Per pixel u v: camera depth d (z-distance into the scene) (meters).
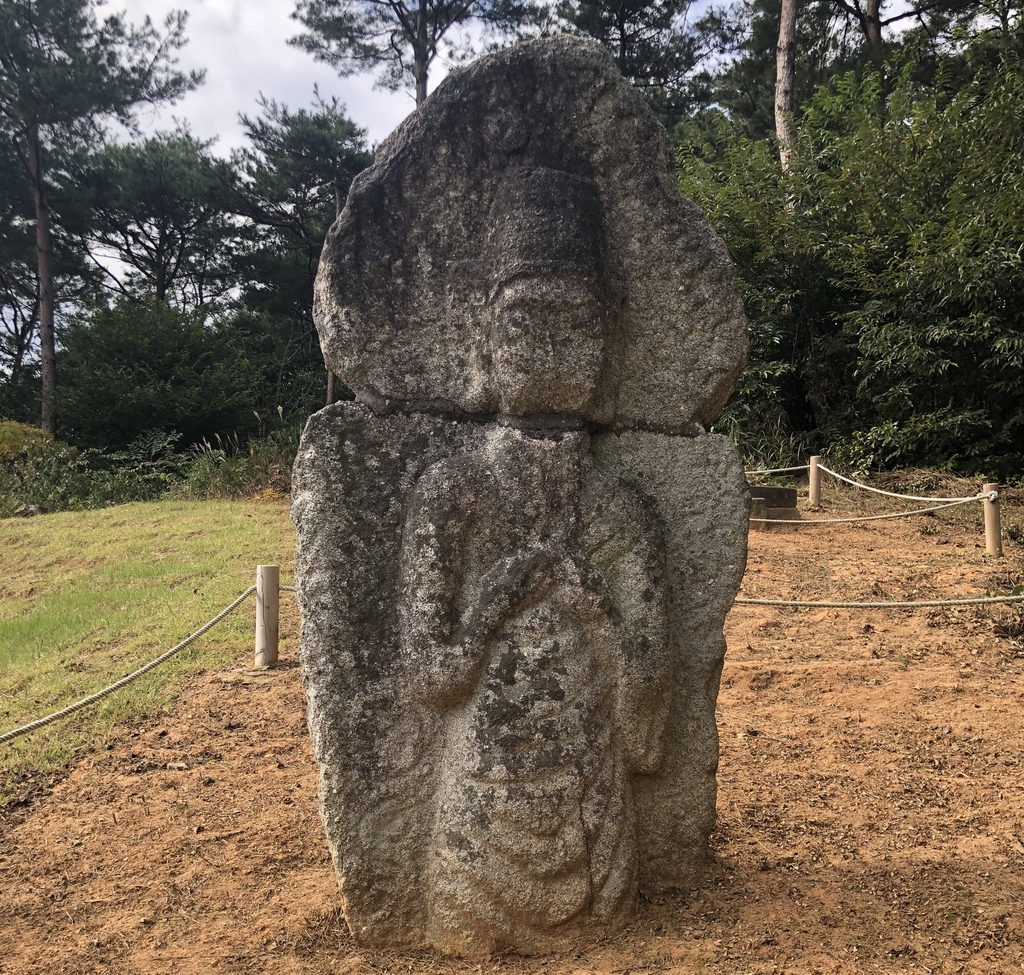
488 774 2.25
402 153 2.50
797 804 3.28
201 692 4.68
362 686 2.38
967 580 6.50
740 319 2.58
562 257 2.32
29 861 3.03
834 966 2.25
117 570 7.69
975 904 2.57
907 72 12.30
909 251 10.52
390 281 2.50
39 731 4.20
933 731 3.93
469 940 2.29
